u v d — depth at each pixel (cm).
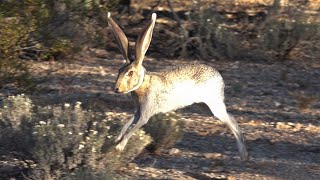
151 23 1884
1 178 1948
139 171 2050
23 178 1947
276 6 3925
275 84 3272
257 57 3741
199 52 3762
